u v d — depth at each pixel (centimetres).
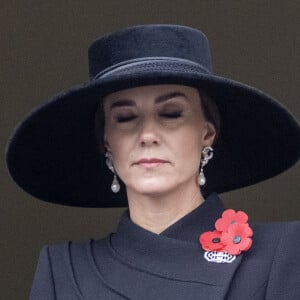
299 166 1266
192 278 772
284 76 1284
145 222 813
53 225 1341
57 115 834
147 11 1290
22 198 1338
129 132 797
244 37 1284
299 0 1270
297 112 1283
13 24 1312
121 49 812
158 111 795
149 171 787
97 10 1298
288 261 764
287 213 1282
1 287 1351
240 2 1279
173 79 764
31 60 1320
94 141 888
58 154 891
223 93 813
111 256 816
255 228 802
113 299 784
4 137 1332
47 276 820
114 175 870
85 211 1331
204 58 831
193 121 805
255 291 755
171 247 791
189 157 799
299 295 751
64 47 1314
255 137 877
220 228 793
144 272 791
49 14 1305
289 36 1277
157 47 807
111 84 768
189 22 1288
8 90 1327
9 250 1348
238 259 775
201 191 892
